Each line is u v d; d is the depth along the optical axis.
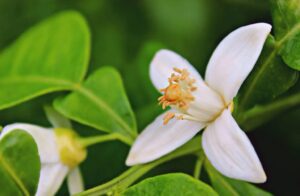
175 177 0.16
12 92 0.20
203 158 0.17
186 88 0.17
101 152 0.21
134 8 0.23
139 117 0.20
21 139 0.16
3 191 0.16
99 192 0.17
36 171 0.16
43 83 0.20
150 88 0.21
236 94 0.17
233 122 0.16
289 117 0.21
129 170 0.17
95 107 0.19
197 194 0.16
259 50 0.16
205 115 0.17
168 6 0.23
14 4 0.23
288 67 0.17
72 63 0.20
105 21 0.23
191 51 0.22
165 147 0.17
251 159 0.16
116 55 0.23
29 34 0.21
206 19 0.23
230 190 0.17
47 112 0.19
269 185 0.21
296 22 0.17
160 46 0.21
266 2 0.22
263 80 0.17
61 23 0.20
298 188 0.21
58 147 0.18
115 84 0.19
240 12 0.23
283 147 0.21
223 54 0.17
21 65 0.20
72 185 0.18
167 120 0.17
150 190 0.16
